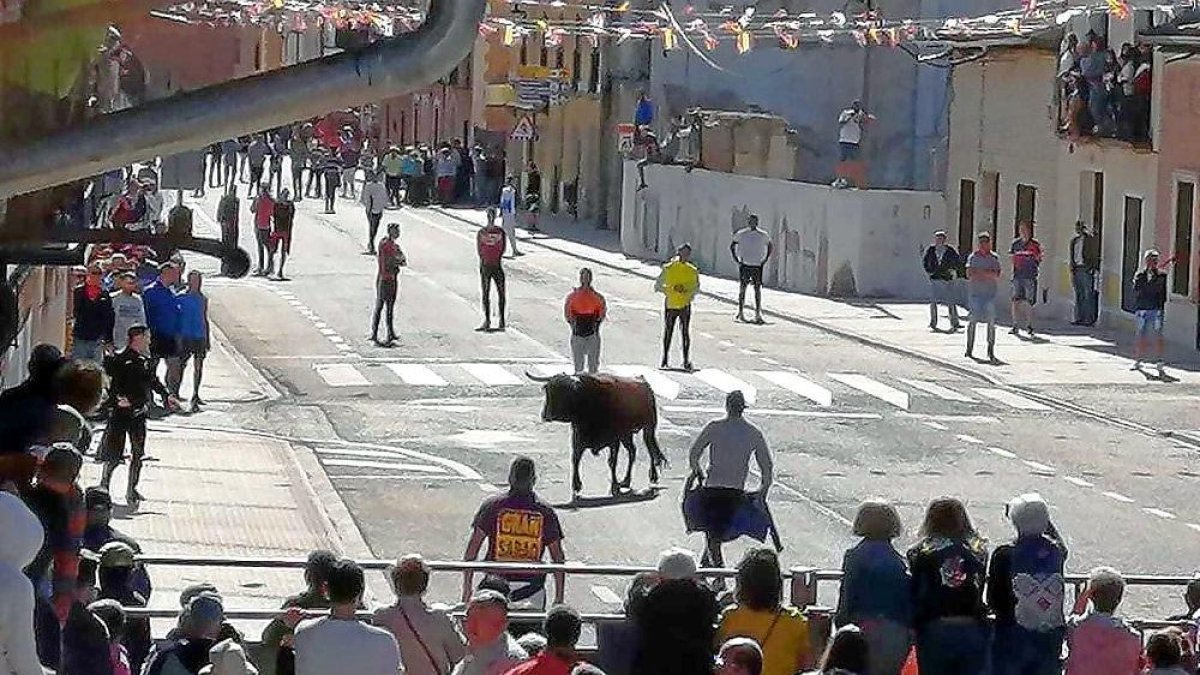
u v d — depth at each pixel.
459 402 43.03
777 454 37.62
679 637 15.93
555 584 22.14
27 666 8.66
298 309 58.78
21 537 8.77
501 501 21.94
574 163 98.69
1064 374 49.44
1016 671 18.06
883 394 45.69
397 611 16.20
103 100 7.52
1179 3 55.47
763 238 59.28
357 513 31.52
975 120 66.31
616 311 60.62
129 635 16.91
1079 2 58.62
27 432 13.12
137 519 29.81
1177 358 52.69
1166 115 56.34
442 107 111.00
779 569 16.80
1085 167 60.44
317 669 13.33
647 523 31.19
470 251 78.62
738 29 41.00
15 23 5.85
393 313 55.59
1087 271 59.28
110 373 30.59
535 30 40.66
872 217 66.88
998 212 65.38
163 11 6.67
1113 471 36.75
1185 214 55.75
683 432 39.84
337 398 43.19
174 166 13.06
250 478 33.81
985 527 31.50
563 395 32.97
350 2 23.23
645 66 90.81
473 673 15.21
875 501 18.08
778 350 52.81
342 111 6.52
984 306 51.78
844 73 77.56
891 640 17.64
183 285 42.00
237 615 18.23
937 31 49.88
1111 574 17.59
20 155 5.91
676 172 77.38
